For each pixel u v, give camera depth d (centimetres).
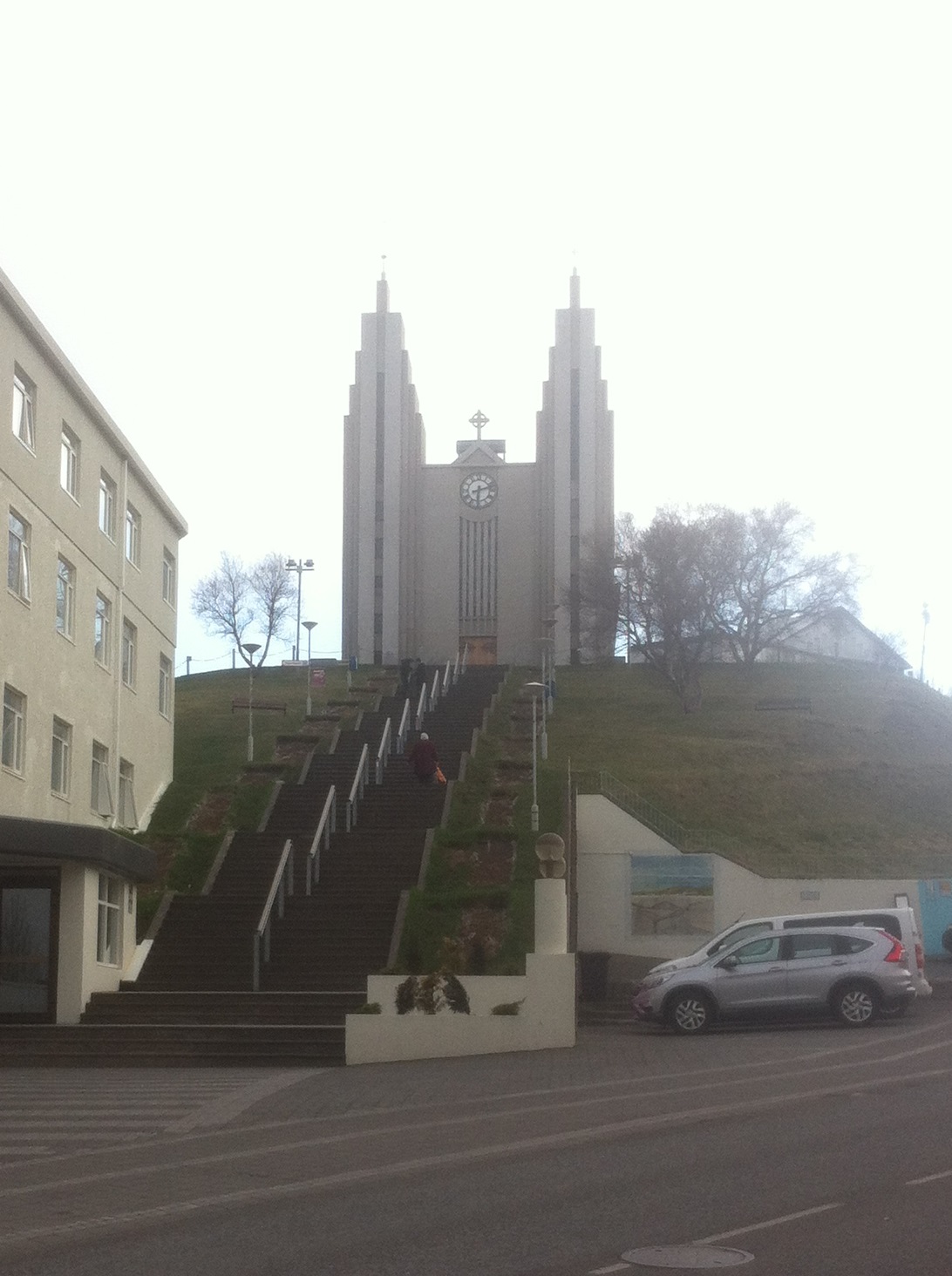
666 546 6894
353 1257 791
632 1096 1558
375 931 2830
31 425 2967
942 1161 1062
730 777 4838
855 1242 803
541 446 9481
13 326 2834
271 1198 982
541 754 4694
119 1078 1953
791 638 8181
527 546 9494
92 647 3353
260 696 6700
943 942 3531
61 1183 1073
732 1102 1461
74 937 2442
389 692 6088
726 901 3531
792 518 7488
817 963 2483
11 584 2842
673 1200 935
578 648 8812
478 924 2833
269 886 3128
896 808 4672
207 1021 2383
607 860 3603
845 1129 1237
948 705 6681
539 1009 2212
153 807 3916
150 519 3962
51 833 2336
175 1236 858
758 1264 758
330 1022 2356
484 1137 1263
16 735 2870
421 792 3772
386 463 9406
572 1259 779
